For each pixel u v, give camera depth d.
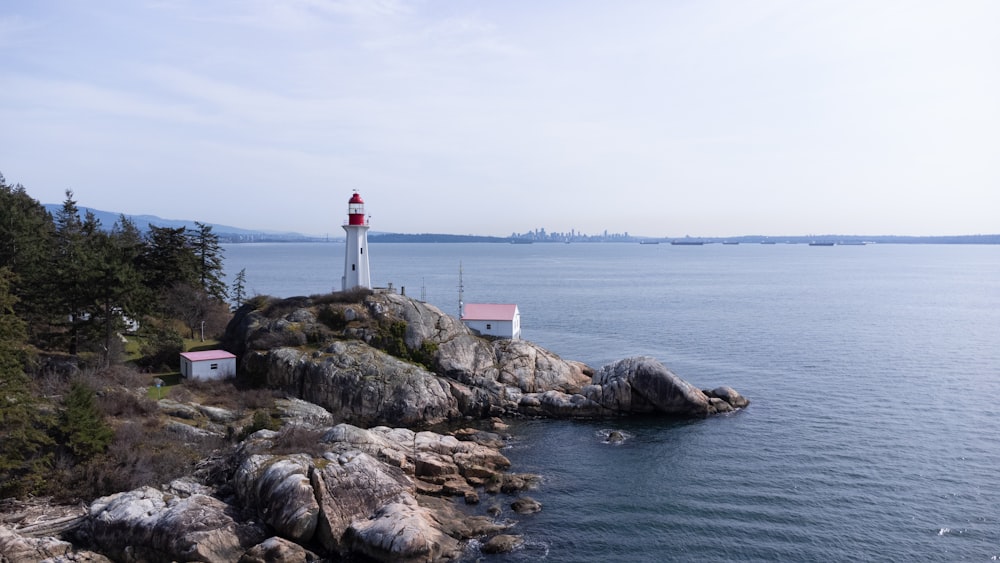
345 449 44.19
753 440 55.56
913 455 51.16
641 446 54.66
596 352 96.88
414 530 36.09
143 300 62.75
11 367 41.47
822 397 69.12
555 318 132.38
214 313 80.38
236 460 43.53
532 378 69.56
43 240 67.94
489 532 39.12
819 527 39.56
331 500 38.69
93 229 86.50
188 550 34.75
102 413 46.19
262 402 57.47
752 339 106.25
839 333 111.69
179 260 78.31
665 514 41.59
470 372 68.00
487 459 49.69
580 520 40.88
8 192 71.94
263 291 178.88
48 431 43.25
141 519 36.28
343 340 67.19
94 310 60.88
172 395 55.81
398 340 68.75
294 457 41.78
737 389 73.19
